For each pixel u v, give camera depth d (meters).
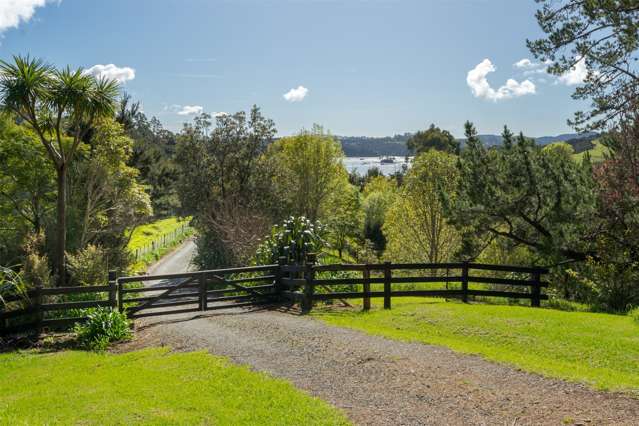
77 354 10.41
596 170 17.02
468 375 7.57
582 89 17.84
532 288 14.45
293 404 6.59
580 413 6.06
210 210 33.28
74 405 6.85
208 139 35.91
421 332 11.16
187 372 8.28
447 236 32.94
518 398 6.62
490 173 17.92
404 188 36.38
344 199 48.66
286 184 37.12
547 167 16.84
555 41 17.06
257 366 8.44
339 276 16.70
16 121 24.97
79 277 17.70
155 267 37.44
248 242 25.39
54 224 23.12
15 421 6.25
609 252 15.43
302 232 17.22
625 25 15.77
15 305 12.23
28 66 16.25
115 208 27.97
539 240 18.16
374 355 8.68
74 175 26.31
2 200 24.59
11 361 9.98
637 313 11.98
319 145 44.56
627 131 15.67
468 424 5.93
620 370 8.22
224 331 11.40
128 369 8.73
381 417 6.19
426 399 6.71
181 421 6.09
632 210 15.27
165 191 53.38
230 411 6.41
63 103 16.67
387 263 14.00
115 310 11.97
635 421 5.76
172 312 13.59
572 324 11.02
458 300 15.45
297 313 13.68
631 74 17.25
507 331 10.66
